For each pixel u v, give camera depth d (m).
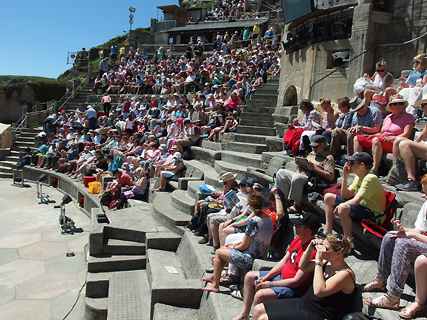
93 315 6.12
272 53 17.89
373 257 4.62
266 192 6.08
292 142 7.73
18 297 6.74
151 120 15.44
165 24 34.28
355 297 3.69
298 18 10.43
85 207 12.34
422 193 4.86
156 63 25.44
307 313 3.59
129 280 6.84
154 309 5.26
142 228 7.95
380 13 8.89
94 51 41.41
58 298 6.77
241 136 11.02
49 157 17.02
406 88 7.22
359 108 6.35
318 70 10.05
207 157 10.84
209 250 6.36
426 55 8.31
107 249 7.58
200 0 40.38
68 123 20.45
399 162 5.25
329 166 5.99
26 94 28.91
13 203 13.34
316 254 3.73
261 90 14.02
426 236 3.58
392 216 4.66
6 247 9.08
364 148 6.03
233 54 21.14
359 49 9.04
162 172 10.36
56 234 10.08
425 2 8.35
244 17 31.69
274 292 4.01
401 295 3.71
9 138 20.81
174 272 6.32
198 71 20.59
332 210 5.05
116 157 13.45
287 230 5.18
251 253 4.95
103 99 20.97
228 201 6.30
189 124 12.14
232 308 4.62
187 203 8.16
